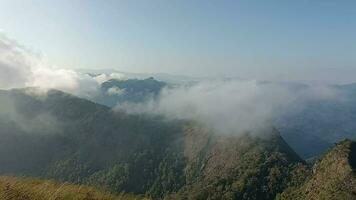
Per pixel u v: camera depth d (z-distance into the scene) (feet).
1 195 37.45
